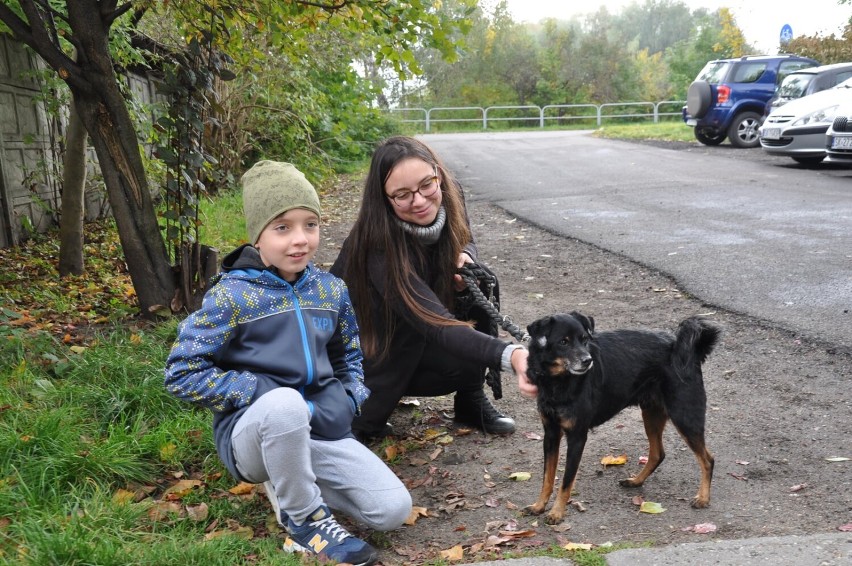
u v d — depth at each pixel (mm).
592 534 3195
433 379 4059
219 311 2861
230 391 2832
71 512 3062
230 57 7570
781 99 17469
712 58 42969
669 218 10195
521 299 6957
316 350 3014
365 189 3602
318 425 2992
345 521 3377
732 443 3998
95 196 10852
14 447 3471
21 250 8484
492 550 3062
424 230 3562
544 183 14547
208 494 3535
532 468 3883
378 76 19562
